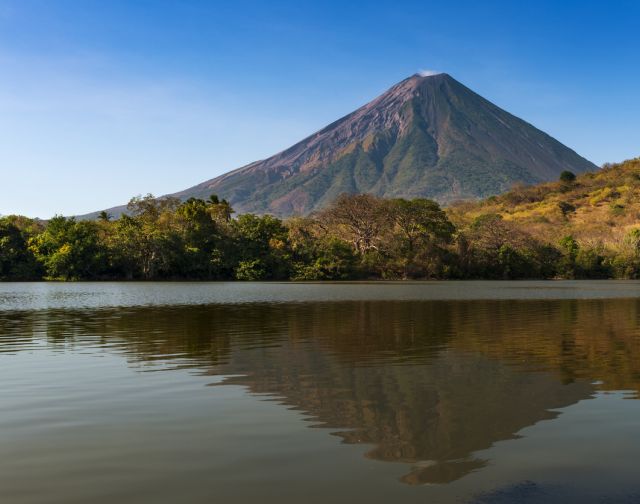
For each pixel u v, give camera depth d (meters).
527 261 103.12
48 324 26.03
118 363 15.77
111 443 8.98
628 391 12.40
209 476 7.68
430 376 14.02
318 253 96.44
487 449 8.74
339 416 10.49
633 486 7.41
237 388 12.71
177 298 46.19
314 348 18.59
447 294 52.88
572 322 26.77
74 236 86.62
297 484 7.44
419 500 6.99
